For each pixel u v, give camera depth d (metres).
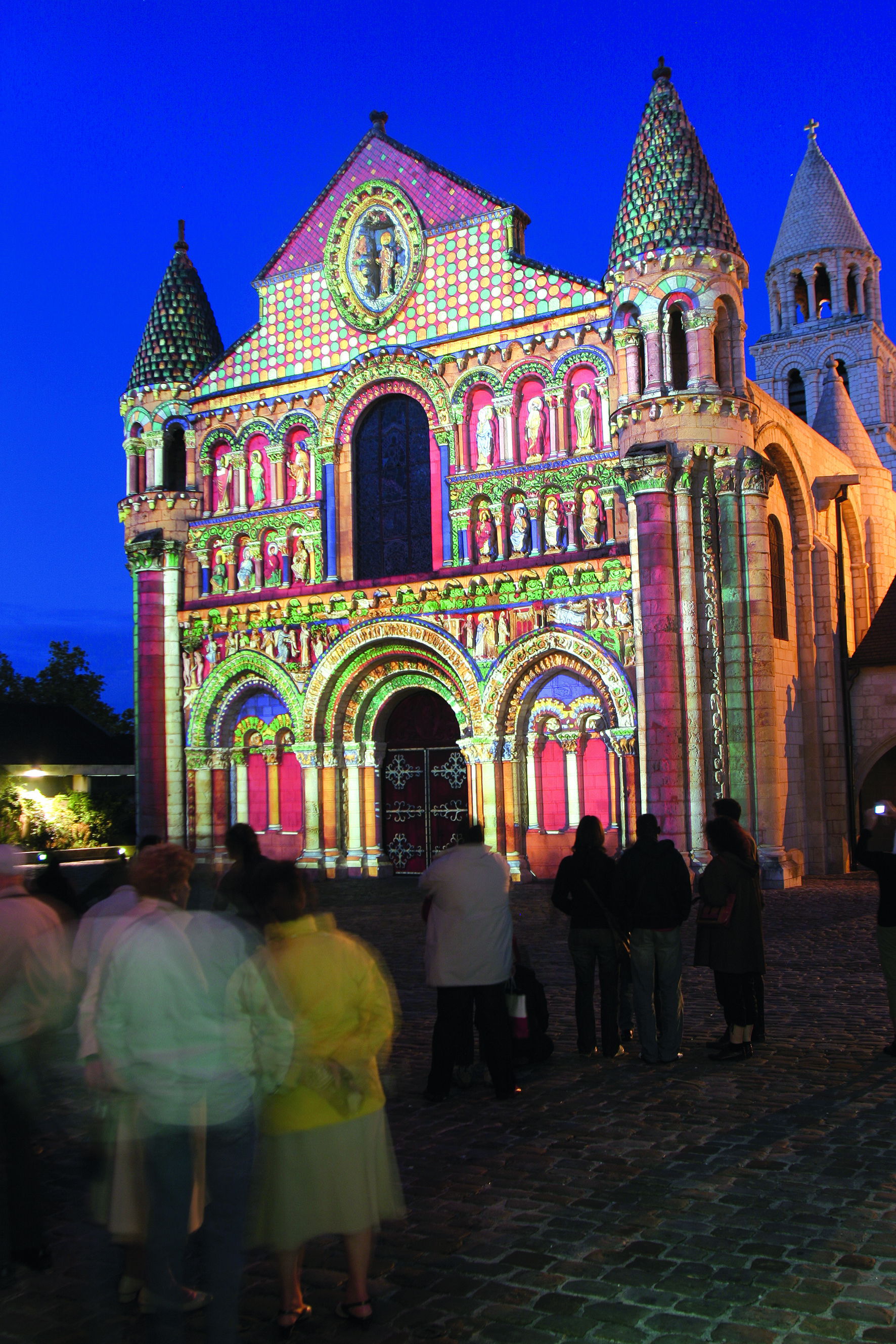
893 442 58.75
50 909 7.89
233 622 39.69
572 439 34.91
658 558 31.08
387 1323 6.71
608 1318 6.64
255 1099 6.25
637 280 32.44
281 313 40.12
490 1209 8.41
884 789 46.53
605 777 34.34
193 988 6.06
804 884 32.56
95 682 72.31
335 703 38.38
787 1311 6.65
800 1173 8.93
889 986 12.85
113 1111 6.25
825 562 38.69
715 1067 12.48
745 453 31.75
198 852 39.88
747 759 31.06
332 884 35.94
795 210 61.78
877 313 60.56
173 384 41.19
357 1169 6.59
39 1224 7.68
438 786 38.22
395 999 16.67
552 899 13.39
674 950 12.79
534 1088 11.89
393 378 37.56
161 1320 5.91
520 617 34.75
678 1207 8.31
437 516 36.56
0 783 47.28
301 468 39.41
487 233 36.41
